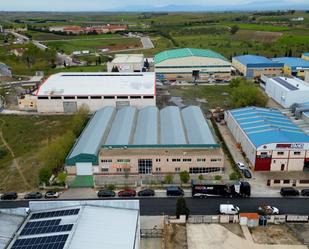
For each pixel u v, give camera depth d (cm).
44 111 10075
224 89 12319
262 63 13700
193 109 8925
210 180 5800
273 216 4894
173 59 13988
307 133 7369
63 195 5709
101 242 3641
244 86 10456
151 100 9875
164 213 5156
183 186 5931
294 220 4922
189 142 6725
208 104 10488
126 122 7906
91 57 18838
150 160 6306
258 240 4562
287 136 6569
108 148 6600
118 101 9888
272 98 11044
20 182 6153
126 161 6303
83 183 6069
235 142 7750
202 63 14050
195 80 13738
